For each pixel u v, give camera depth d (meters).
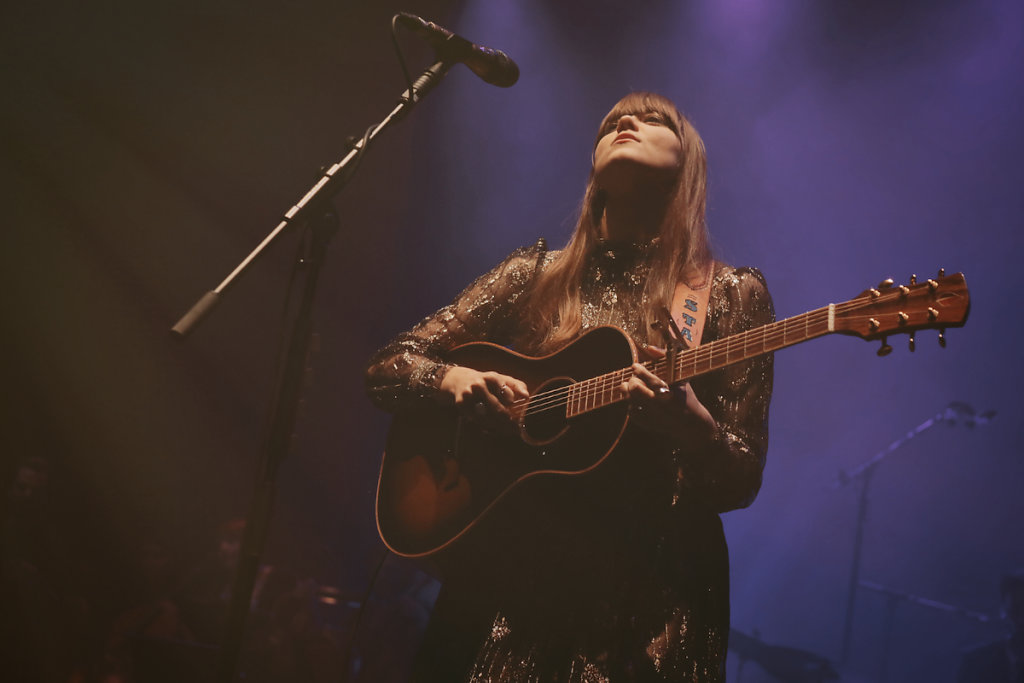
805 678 5.44
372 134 2.38
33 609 5.28
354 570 8.77
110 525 8.06
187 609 5.61
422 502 2.16
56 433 7.96
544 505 1.95
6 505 6.01
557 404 2.01
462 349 2.30
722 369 1.96
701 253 2.19
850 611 8.15
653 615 1.79
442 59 2.59
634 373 1.77
